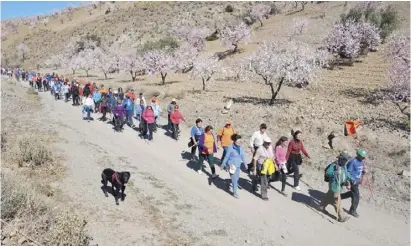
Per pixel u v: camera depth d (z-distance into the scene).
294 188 12.72
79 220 7.82
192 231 9.34
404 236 10.00
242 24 54.19
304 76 26.03
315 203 11.71
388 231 10.23
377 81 30.67
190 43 58.09
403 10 48.44
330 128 18.62
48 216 8.21
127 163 14.10
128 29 104.81
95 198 10.28
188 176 13.54
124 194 10.68
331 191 10.70
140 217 9.60
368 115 22.27
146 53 45.97
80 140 16.66
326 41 41.47
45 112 24.12
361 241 9.70
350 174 10.80
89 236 8.13
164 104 27.22
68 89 30.59
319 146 16.47
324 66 38.06
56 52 112.50
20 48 122.31
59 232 7.30
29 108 24.94
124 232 8.63
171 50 52.97
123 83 44.44
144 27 102.69
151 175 13.05
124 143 17.44
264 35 57.25
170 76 48.44
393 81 22.91
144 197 10.94
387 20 42.19
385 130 18.97
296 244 9.39
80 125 20.62
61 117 22.75
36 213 8.23
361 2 48.75
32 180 10.63
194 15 99.56
